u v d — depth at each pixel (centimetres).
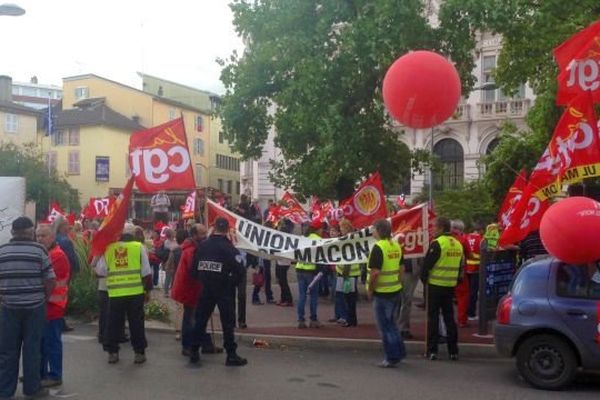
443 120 961
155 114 5988
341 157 1565
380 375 926
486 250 1183
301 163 1752
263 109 1861
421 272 1048
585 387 866
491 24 1485
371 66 1522
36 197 4528
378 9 1477
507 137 2467
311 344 1160
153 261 1988
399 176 1858
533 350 859
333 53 1609
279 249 1195
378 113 1653
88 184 5541
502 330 880
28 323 778
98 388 834
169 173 1195
